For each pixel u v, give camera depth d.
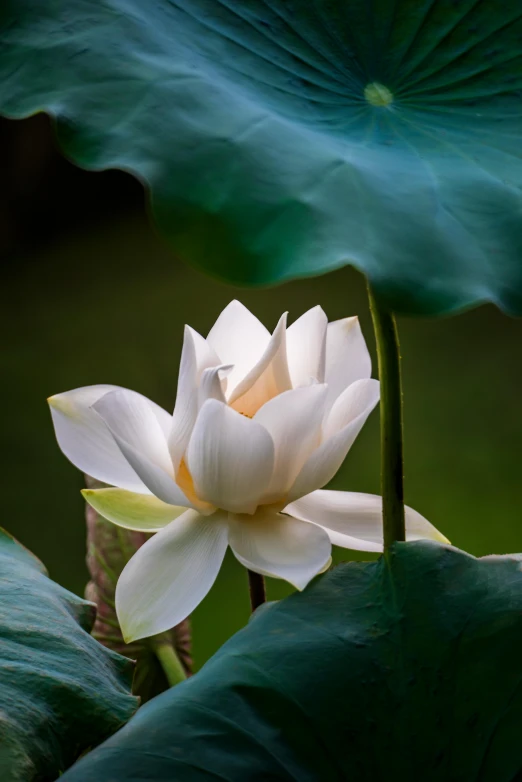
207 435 2.11
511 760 2.07
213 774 2.05
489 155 2.12
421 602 2.12
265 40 2.16
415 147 2.12
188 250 2.04
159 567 2.14
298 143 2.08
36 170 12.14
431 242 2.05
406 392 8.11
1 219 11.87
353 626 2.11
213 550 2.14
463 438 7.34
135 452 2.12
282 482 2.14
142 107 2.08
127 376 8.30
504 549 5.89
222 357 2.19
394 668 2.10
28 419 7.79
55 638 2.15
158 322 9.36
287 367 2.16
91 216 12.29
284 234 2.04
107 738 2.10
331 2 2.19
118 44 2.11
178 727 2.07
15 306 9.91
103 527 2.32
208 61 2.13
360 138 2.12
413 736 2.08
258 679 2.09
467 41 2.18
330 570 2.15
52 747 2.09
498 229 2.06
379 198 2.06
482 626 2.11
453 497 6.55
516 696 2.09
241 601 5.44
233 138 2.07
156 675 2.30
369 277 2.03
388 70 2.17
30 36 2.11
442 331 9.20
